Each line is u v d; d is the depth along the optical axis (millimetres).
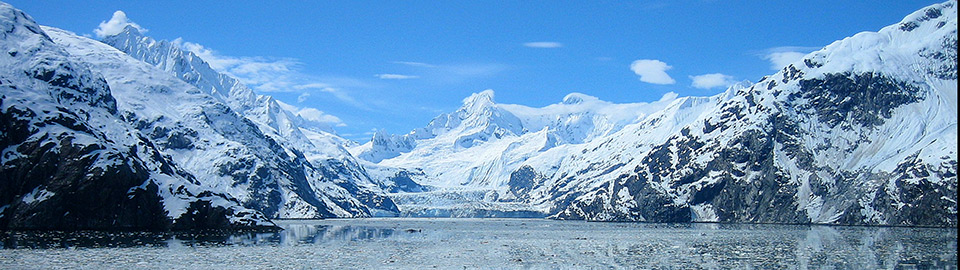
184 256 146750
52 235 197750
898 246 177375
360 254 155125
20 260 135500
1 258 138250
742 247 177625
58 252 150125
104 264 131625
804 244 186750
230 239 195375
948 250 165375
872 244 185000
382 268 130500
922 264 136875
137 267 128000
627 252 164375
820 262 141000
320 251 161125
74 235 199500
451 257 150750
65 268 125188
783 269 130375
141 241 181875
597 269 131500
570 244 190500
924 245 180000
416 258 147875
